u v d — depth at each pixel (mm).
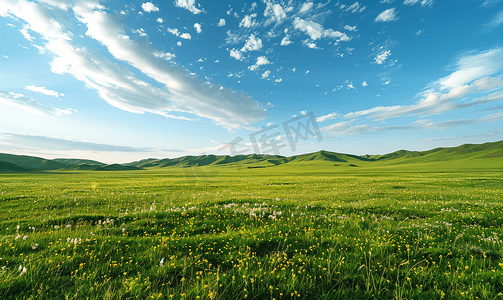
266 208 10406
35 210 11000
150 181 37438
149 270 4363
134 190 22766
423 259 4766
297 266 4539
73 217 8812
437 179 33938
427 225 7426
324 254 5066
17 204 12211
